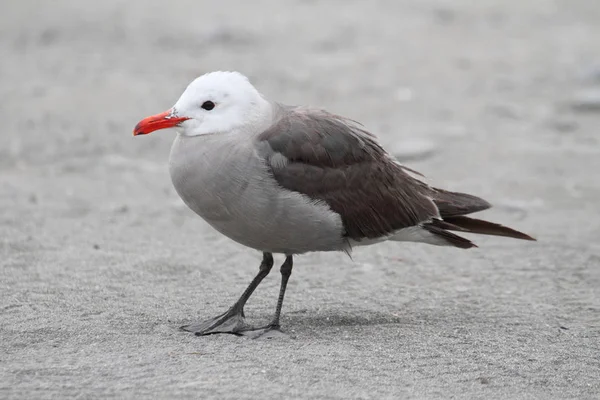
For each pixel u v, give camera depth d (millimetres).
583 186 17094
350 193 10578
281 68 24688
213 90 10164
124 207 15508
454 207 11555
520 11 31844
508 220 15344
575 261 13453
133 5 32062
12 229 14133
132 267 12641
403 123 20594
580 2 33125
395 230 10992
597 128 20672
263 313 11141
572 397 8852
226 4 32125
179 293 11719
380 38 28109
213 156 10047
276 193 10094
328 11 31297
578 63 25594
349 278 12617
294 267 13023
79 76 24031
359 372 9180
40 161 18203
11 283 11773
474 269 13117
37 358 9352
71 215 15055
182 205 15828
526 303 11750
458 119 21016
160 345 9789
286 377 8953
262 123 10359
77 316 10680
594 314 11391
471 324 10875
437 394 8734
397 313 11250
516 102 22359
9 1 32750
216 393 8523
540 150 19094
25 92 22594
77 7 31875
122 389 8586
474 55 26453
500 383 9094
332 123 10727
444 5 32344
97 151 18828
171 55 25984
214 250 13617
